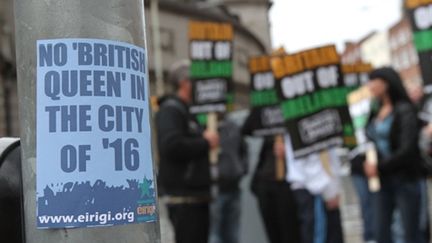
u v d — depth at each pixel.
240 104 52.03
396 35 50.44
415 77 47.41
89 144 1.76
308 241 6.00
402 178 5.46
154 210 1.87
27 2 1.84
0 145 2.05
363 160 7.86
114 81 1.81
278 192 6.26
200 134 5.41
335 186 5.84
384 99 5.70
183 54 44.72
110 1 1.83
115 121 1.79
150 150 1.88
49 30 1.80
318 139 5.96
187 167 5.11
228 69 7.18
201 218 5.17
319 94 6.10
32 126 1.80
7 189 1.96
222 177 6.97
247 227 8.05
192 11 45.94
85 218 1.74
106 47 1.81
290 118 6.10
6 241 1.95
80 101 1.77
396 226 6.41
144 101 1.89
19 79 1.87
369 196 7.96
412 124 5.46
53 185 1.75
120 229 1.76
